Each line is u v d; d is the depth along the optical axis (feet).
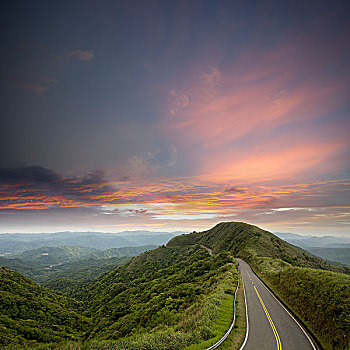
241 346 48.11
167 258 391.86
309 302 69.72
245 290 104.22
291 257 242.17
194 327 59.16
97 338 135.85
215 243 407.23
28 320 170.09
